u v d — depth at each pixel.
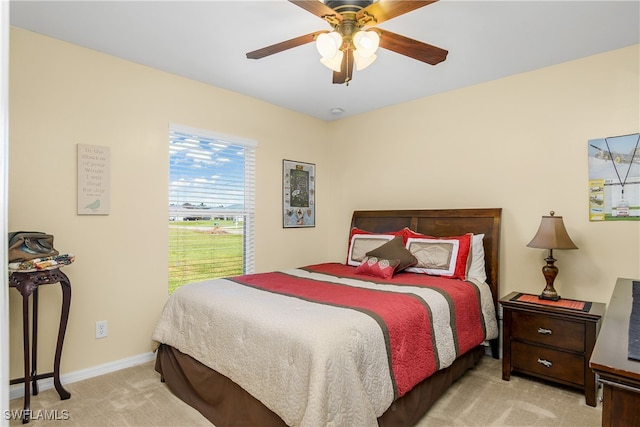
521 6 2.03
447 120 3.45
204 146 3.30
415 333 1.97
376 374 1.67
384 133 3.95
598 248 2.64
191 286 2.50
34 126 2.36
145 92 2.88
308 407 1.38
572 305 2.44
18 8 2.08
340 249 4.37
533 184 2.95
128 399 2.25
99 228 2.64
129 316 2.79
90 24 2.26
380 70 2.96
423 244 3.13
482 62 2.79
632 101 2.52
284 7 2.07
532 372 2.46
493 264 3.04
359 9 1.75
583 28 2.27
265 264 3.77
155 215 2.94
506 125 3.09
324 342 1.51
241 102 3.54
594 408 2.16
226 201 3.47
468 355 2.61
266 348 1.69
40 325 2.40
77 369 2.53
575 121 2.75
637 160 2.49
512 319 2.55
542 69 2.90
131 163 2.80
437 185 3.52
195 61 2.80
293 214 4.07
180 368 2.29
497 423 1.99
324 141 4.46
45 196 2.40
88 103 2.59
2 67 0.56
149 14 2.14
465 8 2.04
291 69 2.95
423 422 2.00
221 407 1.97
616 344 1.07
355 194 4.22
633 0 1.96
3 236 0.55
